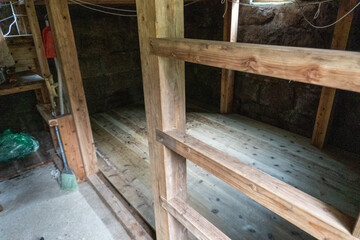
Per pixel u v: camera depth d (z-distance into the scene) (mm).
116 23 3846
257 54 636
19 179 2451
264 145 2824
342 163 2445
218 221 1813
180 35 1076
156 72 1072
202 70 4207
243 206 1965
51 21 1871
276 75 615
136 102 4539
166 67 1064
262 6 2969
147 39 1059
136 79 4395
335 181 2184
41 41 2350
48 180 2434
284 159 2537
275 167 2402
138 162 2635
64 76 2023
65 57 1954
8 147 2689
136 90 4469
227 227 1760
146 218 1858
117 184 2266
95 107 4039
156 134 1217
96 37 3711
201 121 3537
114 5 3635
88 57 3732
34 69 3023
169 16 1010
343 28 2178
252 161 2510
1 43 2484
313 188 2098
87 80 3830
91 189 2309
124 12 3850
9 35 2900
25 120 3240
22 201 2160
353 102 2463
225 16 3162
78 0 2855
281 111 3197
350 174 2275
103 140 3129
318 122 2654
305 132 2998
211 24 3766
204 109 4031
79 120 2193
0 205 2059
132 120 3760
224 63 737
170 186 1300
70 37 1936
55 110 2297
